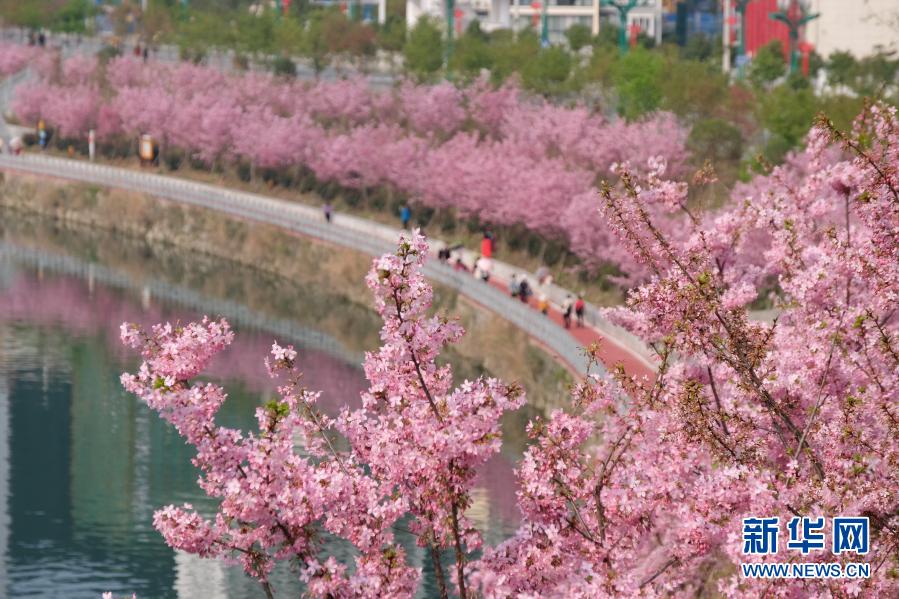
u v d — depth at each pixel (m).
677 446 24.19
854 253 26.95
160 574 67.12
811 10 195.12
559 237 120.75
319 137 175.50
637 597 21.31
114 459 85.25
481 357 98.00
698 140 130.12
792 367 26.58
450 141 151.12
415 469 21.39
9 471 82.25
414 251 22.47
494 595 21.30
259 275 148.00
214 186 180.75
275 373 23.62
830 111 117.69
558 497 23.09
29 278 147.25
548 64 177.25
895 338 26.39
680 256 28.36
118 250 164.62
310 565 21.48
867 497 22.81
